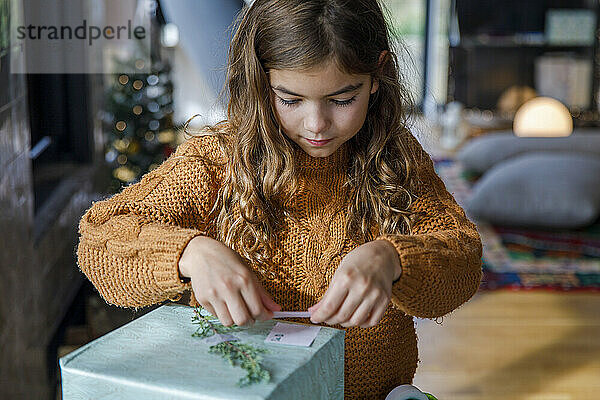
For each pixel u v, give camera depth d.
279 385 0.72
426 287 0.88
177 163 1.04
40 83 3.16
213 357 0.78
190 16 3.79
